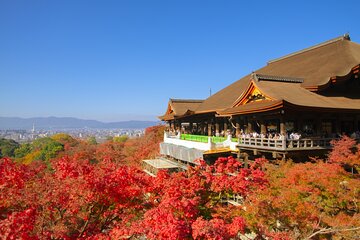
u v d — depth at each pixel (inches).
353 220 439.5
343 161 596.4
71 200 348.8
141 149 2105.1
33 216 295.9
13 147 4503.0
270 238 410.0
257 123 958.4
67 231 341.4
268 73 1459.2
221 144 957.8
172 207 327.3
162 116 1669.5
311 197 477.4
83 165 391.2
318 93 932.0
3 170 369.4
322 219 446.9
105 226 415.5
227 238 290.7
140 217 399.2
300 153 713.0
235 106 977.5
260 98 884.6
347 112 805.2
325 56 1189.7
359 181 502.3
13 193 335.0
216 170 443.2
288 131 879.7
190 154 1029.8
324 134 814.5
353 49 1152.8
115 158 2030.0
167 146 1331.2
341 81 925.8
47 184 360.8
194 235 283.7
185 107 1517.0
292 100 765.3
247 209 437.7
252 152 859.4
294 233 433.4
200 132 1460.4
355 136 818.8
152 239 293.7
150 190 423.8
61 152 2869.1
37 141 4503.0
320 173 513.0
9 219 250.2
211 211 407.5
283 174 562.9
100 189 357.1
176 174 438.6
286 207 451.2
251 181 418.3
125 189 394.3
